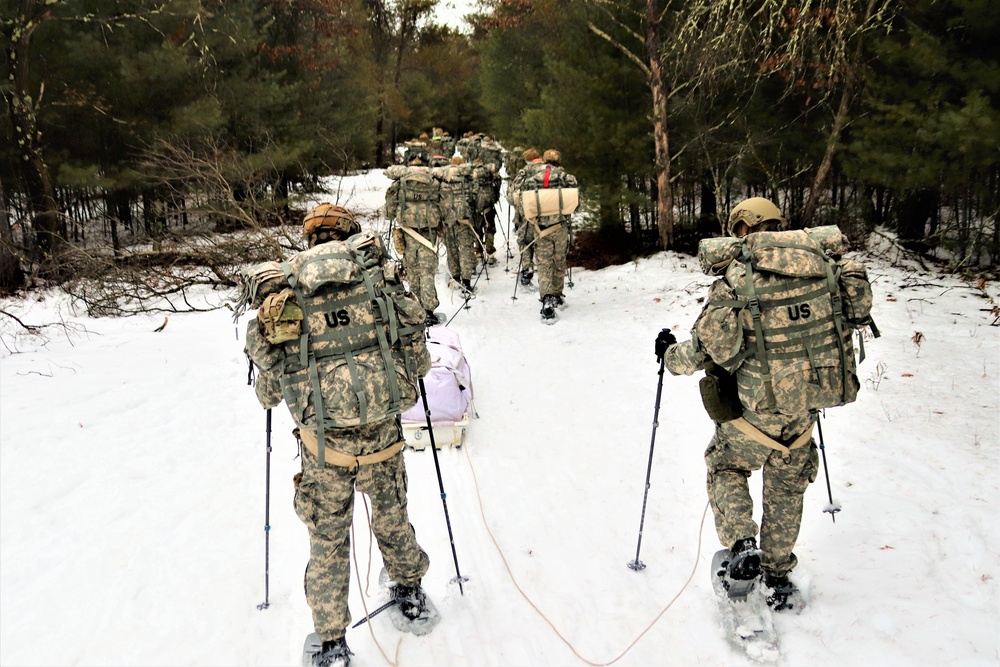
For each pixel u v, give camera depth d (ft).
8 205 41.01
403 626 10.63
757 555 9.36
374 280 9.42
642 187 37.99
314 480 9.43
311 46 61.36
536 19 42.93
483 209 37.22
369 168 102.53
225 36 47.42
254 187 46.26
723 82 30.91
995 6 21.67
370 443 9.44
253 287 9.11
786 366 9.20
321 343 9.05
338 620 9.45
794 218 33.55
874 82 25.89
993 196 24.59
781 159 32.32
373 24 105.40
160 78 42.39
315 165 58.23
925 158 23.97
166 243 36.04
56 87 40.27
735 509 9.94
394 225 28.32
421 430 16.39
